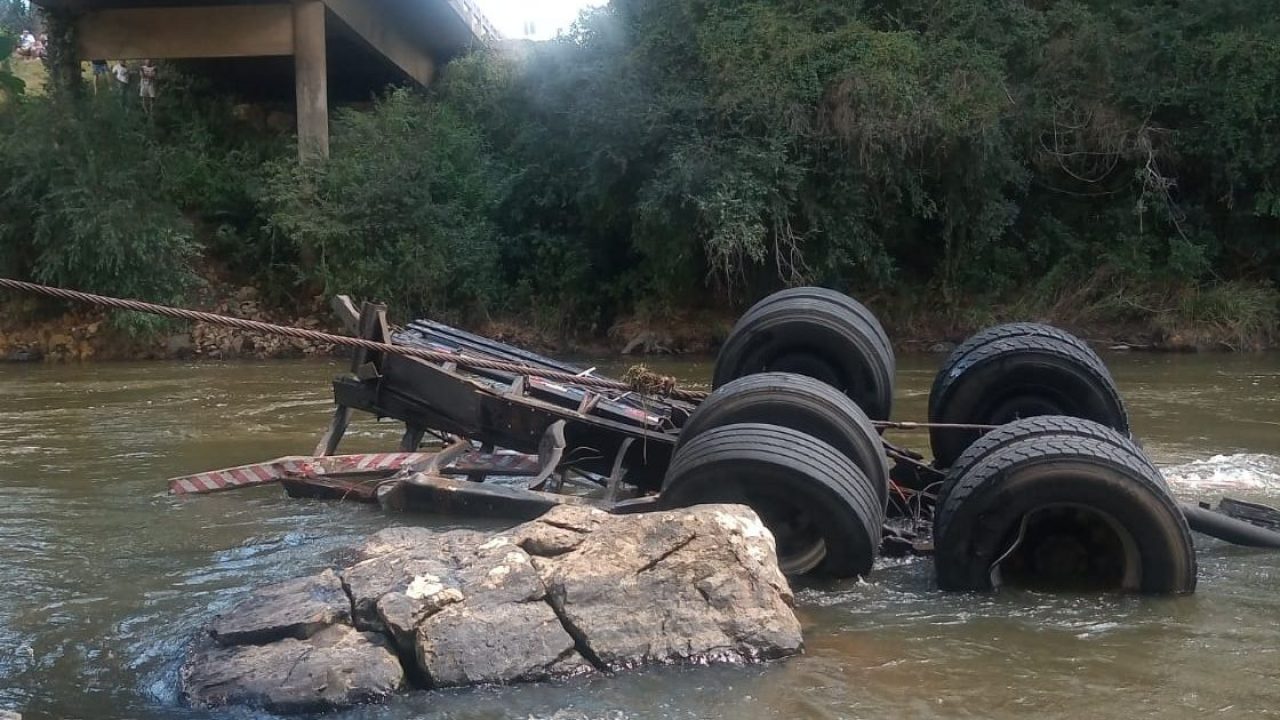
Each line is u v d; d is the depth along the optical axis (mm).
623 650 5207
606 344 26359
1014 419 8320
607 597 5398
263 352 24266
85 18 26656
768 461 6438
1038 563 6578
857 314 9086
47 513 8477
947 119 24250
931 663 5234
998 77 25234
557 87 26016
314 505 8742
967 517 6301
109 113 25234
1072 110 26688
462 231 26219
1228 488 9070
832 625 5816
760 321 8922
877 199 25438
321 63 26641
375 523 8094
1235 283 26609
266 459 10852
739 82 24312
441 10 31156
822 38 24891
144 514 8438
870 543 6531
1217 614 5941
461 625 5184
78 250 23609
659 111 24125
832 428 6984
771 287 25781
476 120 30266
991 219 25844
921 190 25328
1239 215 27047
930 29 26422
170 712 4793
